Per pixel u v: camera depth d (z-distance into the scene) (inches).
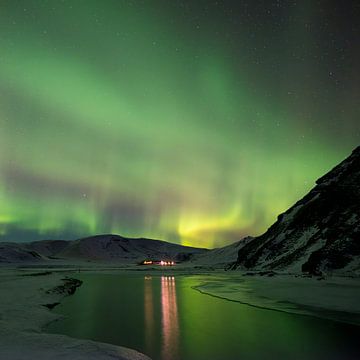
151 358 454.6
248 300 1013.8
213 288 1424.7
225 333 600.4
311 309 813.2
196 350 491.8
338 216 2305.6
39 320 698.8
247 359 446.0
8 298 962.7
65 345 468.1
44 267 4429.1
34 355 413.7
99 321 724.7
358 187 2465.6
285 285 1328.7
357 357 443.8
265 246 2903.5
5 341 485.7
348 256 1695.4
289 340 539.2
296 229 2758.4
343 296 957.8
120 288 1547.7
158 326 671.8
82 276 2573.8
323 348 488.4
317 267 1732.3
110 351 445.1
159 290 1432.1
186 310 866.8
